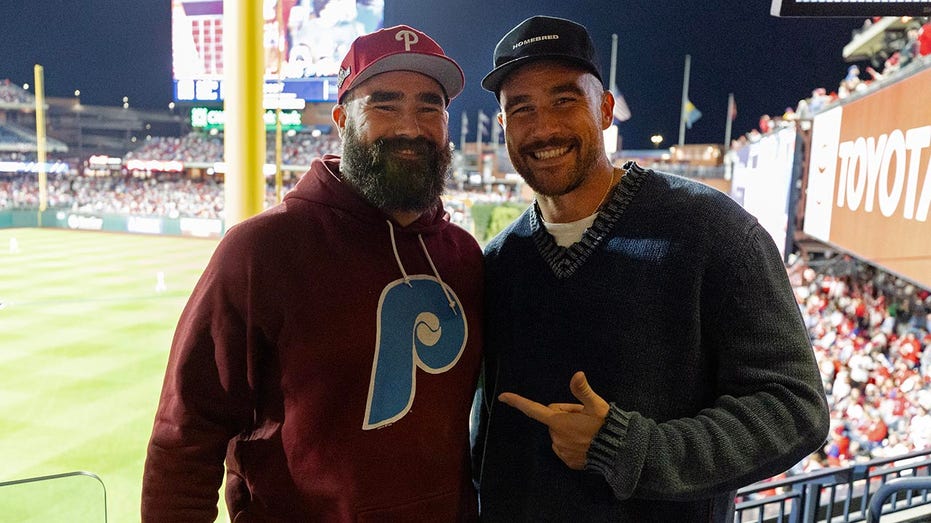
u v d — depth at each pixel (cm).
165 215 3450
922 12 287
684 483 155
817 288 1246
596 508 184
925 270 611
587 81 195
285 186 4891
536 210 214
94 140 7012
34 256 2527
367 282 196
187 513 190
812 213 1125
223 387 192
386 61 195
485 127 5844
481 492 214
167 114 7256
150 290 1797
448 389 204
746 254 177
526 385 198
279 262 190
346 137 204
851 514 398
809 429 160
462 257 223
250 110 337
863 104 827
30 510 203
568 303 192
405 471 193
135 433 763
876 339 923
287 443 192
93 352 1138
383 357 193
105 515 211
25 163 5678
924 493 417
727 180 2195
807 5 298
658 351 182
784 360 169
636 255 185
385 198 196
